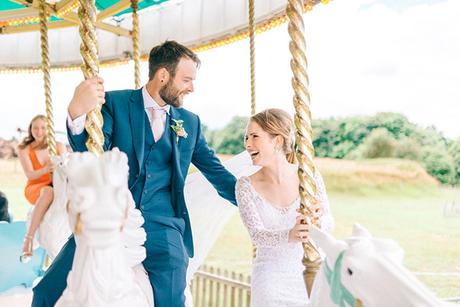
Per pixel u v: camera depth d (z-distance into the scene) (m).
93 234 1.27
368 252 1.25
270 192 2.48
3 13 5.05
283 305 2.31
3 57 6.93
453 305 1.15
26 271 5.18
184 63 2.26
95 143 1.86
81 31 1.88
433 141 15.02
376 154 15.42
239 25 4.93
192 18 5.61
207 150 2.68
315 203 1.86
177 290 2.14
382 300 1.17
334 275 1.32
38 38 6.77
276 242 2.21
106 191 1.26
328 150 16.22
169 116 2.45
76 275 1.42
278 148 2.46
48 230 3.52
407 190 14.48
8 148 18.12
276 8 4.39
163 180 2.36
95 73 1.91
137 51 4.23
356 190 15.07
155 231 2.21
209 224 3.21
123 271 1.47
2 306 4.49
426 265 10.08
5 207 5.88
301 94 1.82
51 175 4.12
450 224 12.35
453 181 14.23
